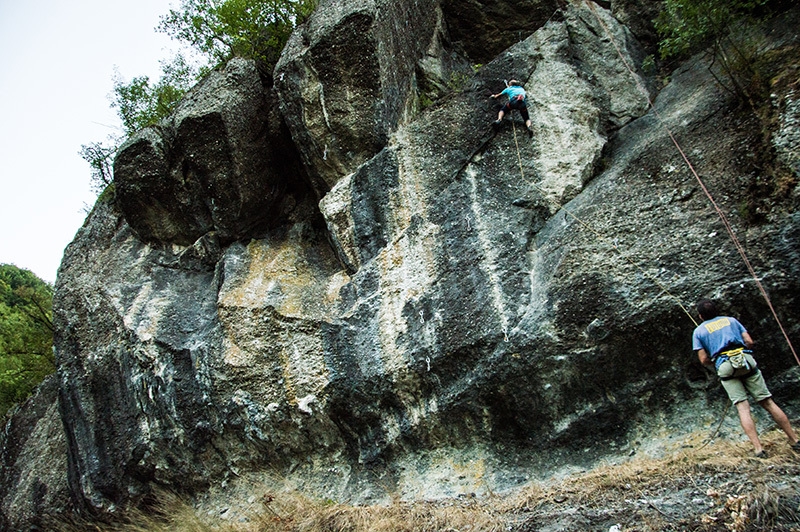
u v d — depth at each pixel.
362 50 8.99
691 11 7.59
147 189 10.53
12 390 15.64
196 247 10.47
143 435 9.44
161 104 12.65
